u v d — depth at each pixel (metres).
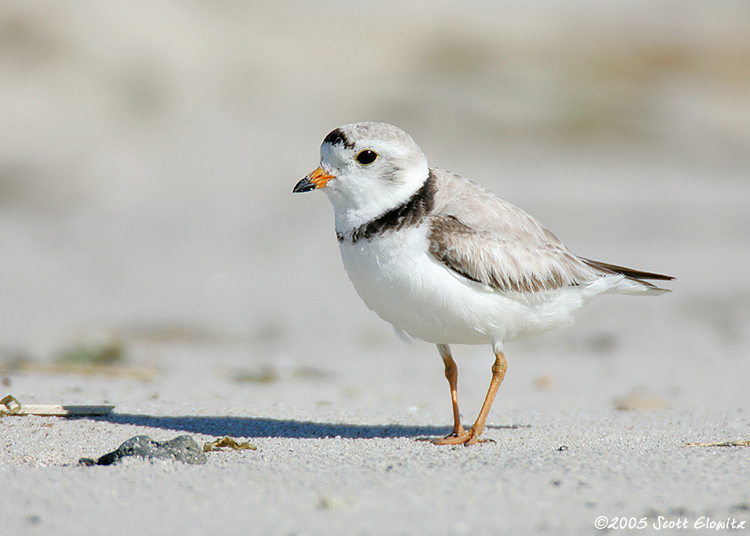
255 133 26.02
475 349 12.69
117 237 18.94
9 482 5.07
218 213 20.89
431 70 34.47
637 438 6.77
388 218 6.56
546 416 7.93
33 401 7.83
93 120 25.31
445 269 6.46
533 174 24.83
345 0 41.62
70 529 4.40
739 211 21.17
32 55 27.23
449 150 26.59
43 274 16.14
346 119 27.95
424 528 4.40
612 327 13.35
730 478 5.15
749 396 9.16
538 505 4.71
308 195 22.58
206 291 15.25
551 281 6.83
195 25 32.03
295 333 13.01
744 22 43.94
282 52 32.62
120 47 28.80
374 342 12.79
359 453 6.05
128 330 12.59
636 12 45.72
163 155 23.89
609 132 29.48
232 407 8.03
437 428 7.49
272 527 4.41
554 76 35.16
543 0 47.16
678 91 35.16
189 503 4.74
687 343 12.32
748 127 31.09
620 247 17.78
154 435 6.83
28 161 22.50
